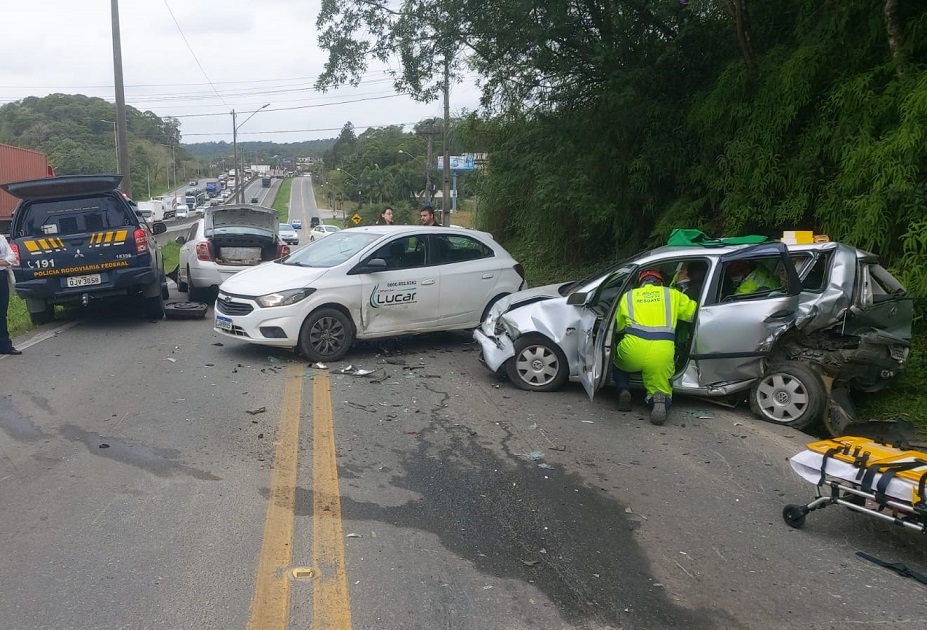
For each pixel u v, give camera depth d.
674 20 12.05
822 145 9.27
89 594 3.68
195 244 13.59
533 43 12.76
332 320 8.99
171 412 6.82
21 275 10.70
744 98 10.39
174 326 11.60
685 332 7.30
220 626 3.43
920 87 7.57
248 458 5.67
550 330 7.74
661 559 4.23
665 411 6.77
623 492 5.23
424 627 3.47
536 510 4.87
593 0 12.20
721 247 7.38
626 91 11.76
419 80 14.36
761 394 6.96
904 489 4.14
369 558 4.12
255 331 8.78
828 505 4.71
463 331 11.34
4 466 5.41
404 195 86.94
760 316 6.84
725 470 5.71
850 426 5.65
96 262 10.84
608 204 12.69
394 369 8.77
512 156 15.41
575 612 3.64
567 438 6.39
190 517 4.59
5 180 21.36
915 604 3.80
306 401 7.30
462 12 12.71
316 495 4.99
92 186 11.07
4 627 3.38
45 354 9.33
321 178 145.12
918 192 7.81
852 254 6.88
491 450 6.03
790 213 9.44
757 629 3.54
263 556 4.11
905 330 7.31
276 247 13.92
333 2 13.80
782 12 10.86
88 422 6.47
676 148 11.90
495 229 21.91
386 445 6.08
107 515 4.60
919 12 8.49
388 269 9.41
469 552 4.24
